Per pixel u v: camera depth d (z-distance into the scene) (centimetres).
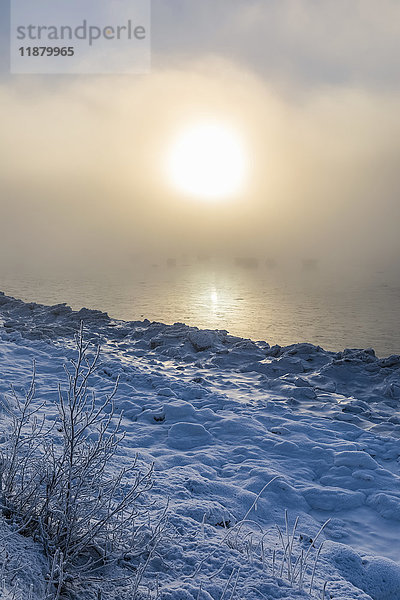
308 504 567
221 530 453
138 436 729
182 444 711
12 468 376
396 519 541
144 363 1193
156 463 609
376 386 1059
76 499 336
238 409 859
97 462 371
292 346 1343
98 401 869
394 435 782
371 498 579
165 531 402
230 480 605
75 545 321
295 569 391
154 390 961
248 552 397
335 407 904
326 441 742
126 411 837
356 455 672
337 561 427
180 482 550
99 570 338
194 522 445
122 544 360
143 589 331
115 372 1046
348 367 1159
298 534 483
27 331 1462
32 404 782
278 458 683
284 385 1031
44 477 360
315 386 1047
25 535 337
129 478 524
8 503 353
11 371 1008
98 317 1766
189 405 827
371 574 418
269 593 349
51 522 346
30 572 296
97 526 352
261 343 1452
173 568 365
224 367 1212
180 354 1306
